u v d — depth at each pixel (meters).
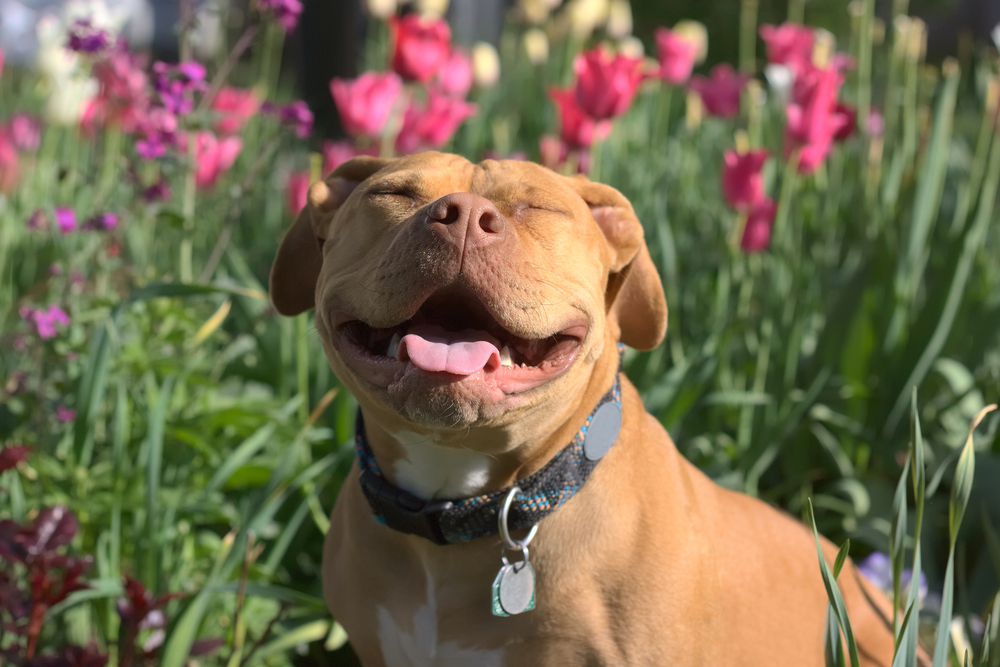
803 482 3.99
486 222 1.81
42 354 3.29
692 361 3.65
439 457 2.12
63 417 3.07
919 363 3.90
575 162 4.25
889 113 4.94
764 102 5.94
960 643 2.55
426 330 1.94
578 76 3.98
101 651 2.82
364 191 2.07
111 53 3.64
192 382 3.42
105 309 3.49
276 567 3.21
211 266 3.62
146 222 4.42
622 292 2.40
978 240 3.99
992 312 4.21
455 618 2.20
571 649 2.12
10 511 2.98
